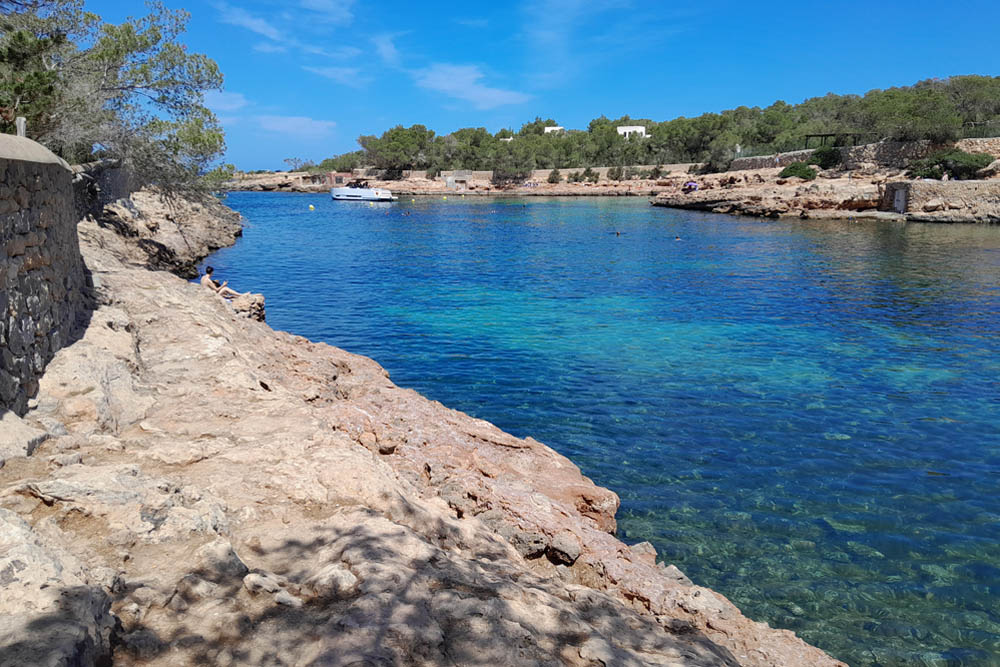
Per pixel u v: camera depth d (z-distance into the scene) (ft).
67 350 29.45
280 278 130.11
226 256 159.74
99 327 34.73
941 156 262.06
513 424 53.72
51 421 23.29
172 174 110.73
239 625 14.61
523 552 27.63
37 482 18.04
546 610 17.99
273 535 19.54
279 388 37.01
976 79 349.20
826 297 106.52
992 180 228.22
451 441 40.37
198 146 109.40
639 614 21.79
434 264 150.92
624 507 39.73
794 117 521.24
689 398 59.62
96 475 19.22
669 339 81.46
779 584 31.94
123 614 14.15
